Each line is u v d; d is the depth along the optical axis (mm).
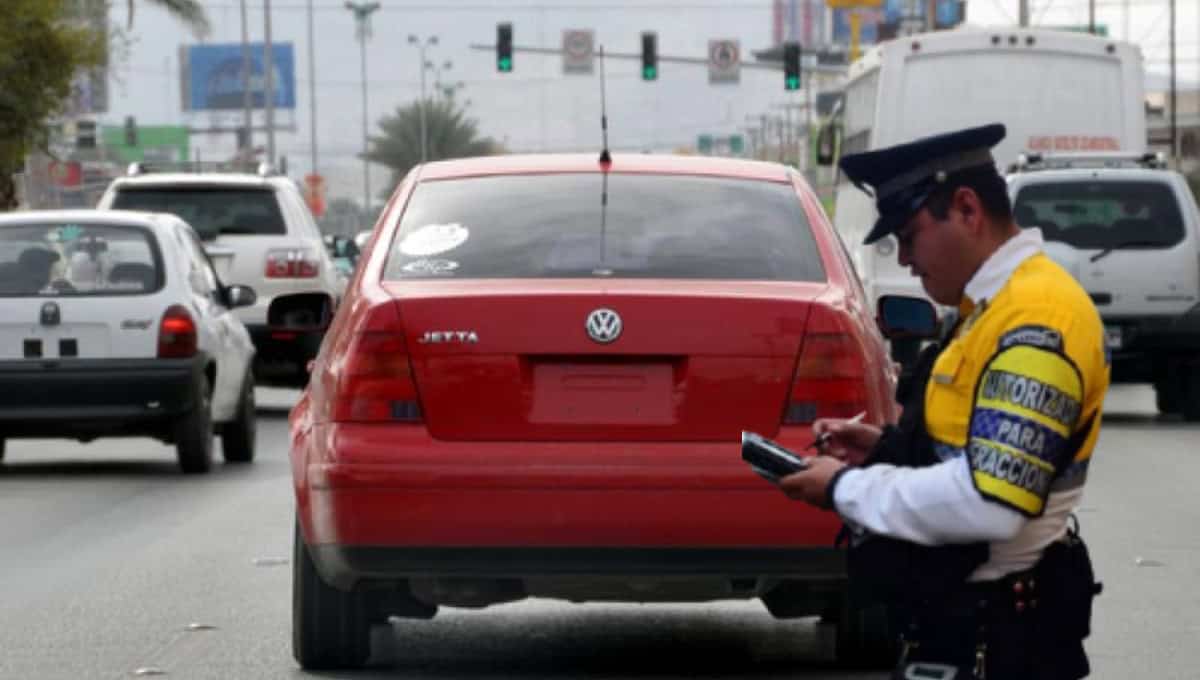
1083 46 62812
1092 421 9586
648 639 20984
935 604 9680
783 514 16562
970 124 62688
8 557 26844
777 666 19375
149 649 20438
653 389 16891
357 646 18922
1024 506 9305
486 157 19812
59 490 34656
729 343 16922
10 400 35469
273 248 50406
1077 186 48500
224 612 22562
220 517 30812
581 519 16656
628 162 19297
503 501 16672
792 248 18125
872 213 63750
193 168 65688
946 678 9719
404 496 16750
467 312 16938
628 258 17766
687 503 16609
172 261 36562
